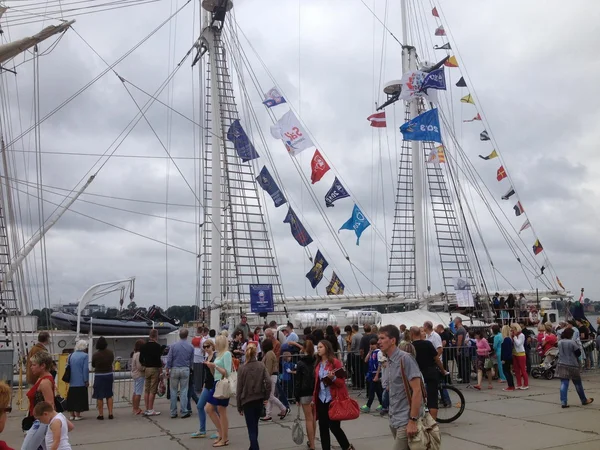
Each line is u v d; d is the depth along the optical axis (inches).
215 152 884.0
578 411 471.8
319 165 787.4
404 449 243.0
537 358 748.6
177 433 424.5
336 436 324.8
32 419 285.7
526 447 350.9
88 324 903.1
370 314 884.6
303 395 361.1
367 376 496.4
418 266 1026.7
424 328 493.7
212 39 921.5
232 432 425.4
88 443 393.7
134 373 516.4
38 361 290.0
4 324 673.0
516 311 978.1
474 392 589.0
